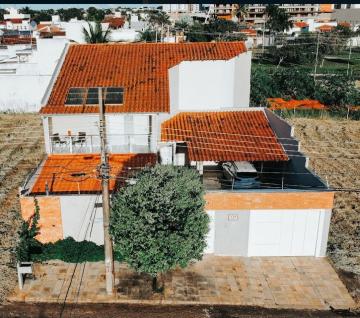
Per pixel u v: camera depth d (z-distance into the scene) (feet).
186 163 83.87
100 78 90.53
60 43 147.54
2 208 81.05
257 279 62.64
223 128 88.38
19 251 63.52
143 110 81.46
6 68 153.28
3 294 58.29
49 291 59.11
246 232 67.00
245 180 78.28
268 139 84.94
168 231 53.88
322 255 68.33
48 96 84.23
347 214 81.10
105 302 57.41
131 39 264.11
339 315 55.83
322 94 168.45
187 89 96.12
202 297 58.54
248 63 95.55
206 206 65.05
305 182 71.20
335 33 346.33
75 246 66.18
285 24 345.51
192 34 303.48
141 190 56.39
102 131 51.98
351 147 118.73
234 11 452.35
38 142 120.67
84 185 72.28
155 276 57.52
